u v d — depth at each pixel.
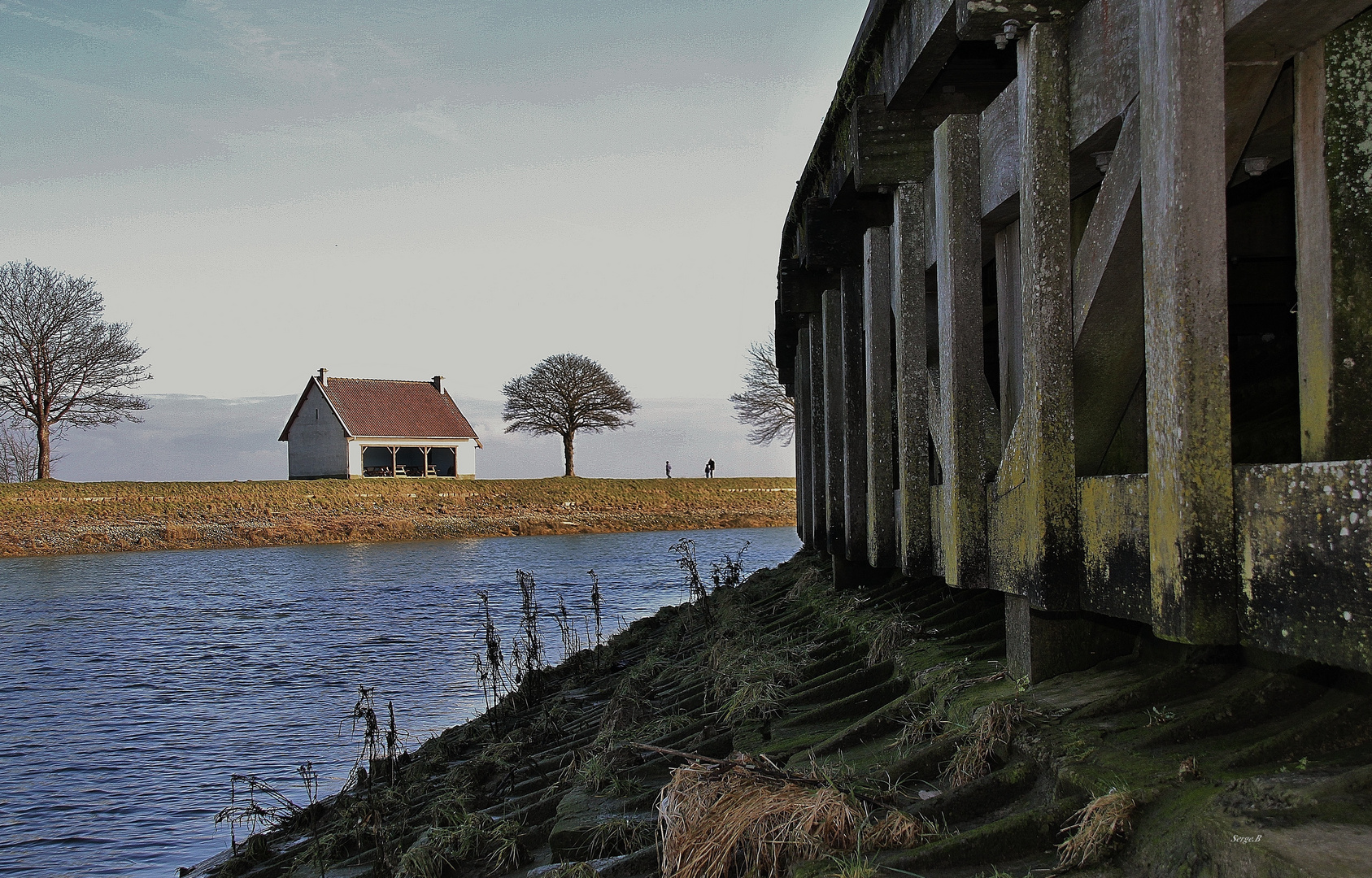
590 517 65.00
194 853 8.97
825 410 10.54
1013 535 4.74
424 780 9.00
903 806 4.05
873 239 7.80
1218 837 2.69
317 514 58.50
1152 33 3.33
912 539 6.51
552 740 9.26
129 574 37.22
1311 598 2.79
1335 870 2.33
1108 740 3.80
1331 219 3.10
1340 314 3.09
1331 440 3.10
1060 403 4.31
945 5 4.96
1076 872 3.08
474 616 23.69
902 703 5.41
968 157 5.46
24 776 11.35
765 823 3.86
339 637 21.00
